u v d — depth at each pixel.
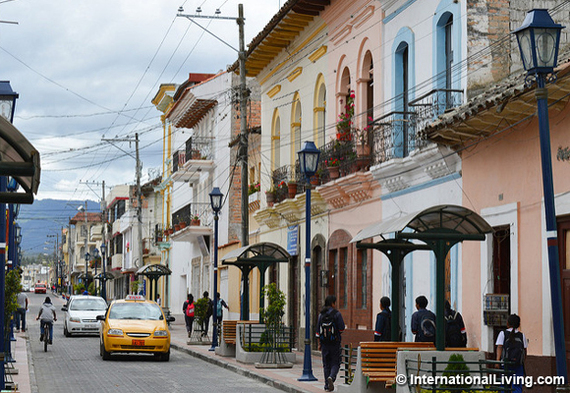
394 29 21.03
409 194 19.81
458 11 17.66
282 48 29.69
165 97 57.31
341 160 23.19
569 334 13.78
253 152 35.31
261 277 24.31
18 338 32.69
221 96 43.62
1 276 14.01
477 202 16.55
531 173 14.78
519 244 15.03
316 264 26.80
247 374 20.59
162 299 62.28
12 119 14.23
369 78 23.12
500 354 13.05
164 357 24.86
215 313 27.88
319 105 26.81
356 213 23.20
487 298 15.88
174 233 49.28
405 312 19.86
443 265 13.09
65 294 113.88
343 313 23.89
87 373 20.64
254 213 34.44
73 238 143.50
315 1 24.91
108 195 101.56
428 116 18.09
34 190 8.39
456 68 17.67
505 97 13.72
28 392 15.95
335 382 18.16
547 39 9.62
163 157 62.25
